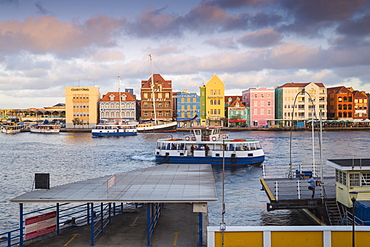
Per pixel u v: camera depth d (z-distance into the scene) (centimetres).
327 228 2091
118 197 2167
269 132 15825
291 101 17488
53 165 7350
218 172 6053
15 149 10419
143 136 14688
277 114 18175
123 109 18450
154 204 2533
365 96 17950
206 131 6844
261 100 17675
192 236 2394
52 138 14675
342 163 2856
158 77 18188
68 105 18838
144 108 17875
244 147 6594
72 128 18725
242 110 17588
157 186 2444
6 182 5650
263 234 2095
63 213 3700
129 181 2589
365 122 17988
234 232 2092
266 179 3847
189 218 2761
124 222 2684
